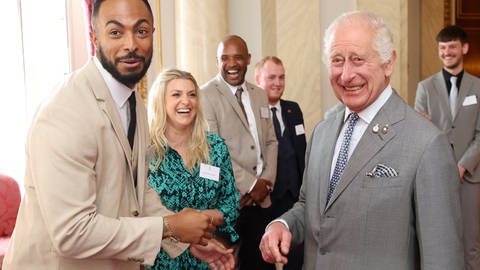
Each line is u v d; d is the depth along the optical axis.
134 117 1.70
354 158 1.75
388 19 5.46
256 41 5.65
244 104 3.95
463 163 4.30
